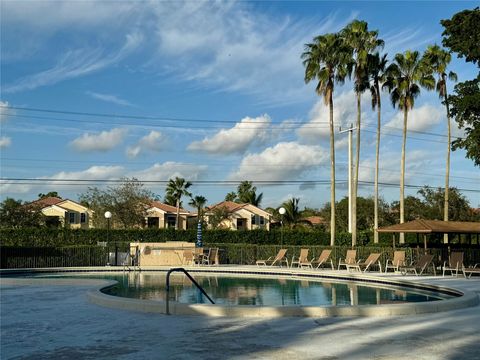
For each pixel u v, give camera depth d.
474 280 21.48
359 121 40.94
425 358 7.45
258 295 19.05
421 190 62.97
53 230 42.84
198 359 7.45
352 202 41.66
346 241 41.28
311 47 39.44
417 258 28.20
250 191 87.88
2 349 8.26
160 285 22.95
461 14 27.47
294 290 20.88
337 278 25.77
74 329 10.06
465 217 60.03
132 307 12.82
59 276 28.64
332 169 39.00
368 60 39.88
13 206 57.97
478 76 28.19
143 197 60.38
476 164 27.75
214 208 72.81
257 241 45.31
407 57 42.12
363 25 39.56
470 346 8.28
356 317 11.51
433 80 41.97
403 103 42.62
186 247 35.44
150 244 35.88
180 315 11.84
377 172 43.25
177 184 75.44
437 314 11.98
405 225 28.05
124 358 7.55
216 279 26.50
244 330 9.80
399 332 9.55
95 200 59.22
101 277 27.80
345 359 7.41
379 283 23.08
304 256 31.67
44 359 7.55
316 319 11.18
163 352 7.92
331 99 39.12
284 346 8.32
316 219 85.31
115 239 44.25
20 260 32.88
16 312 12.59
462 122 28.59
